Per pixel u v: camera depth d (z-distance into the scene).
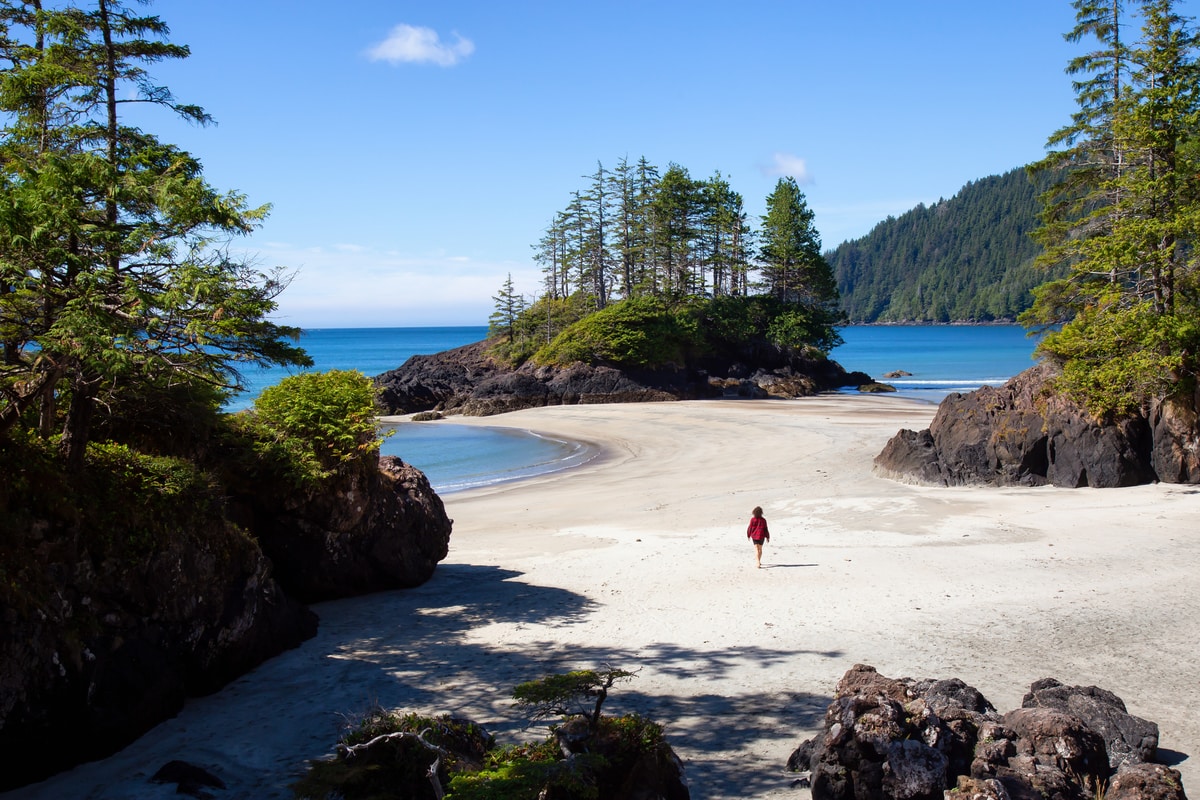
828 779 8.13
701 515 26.77
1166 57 31.62
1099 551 19.53
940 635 14.05
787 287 94.31
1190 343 28.67
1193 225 29.28
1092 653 12.97
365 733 8.21
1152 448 28.88
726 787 8.81
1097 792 7.82
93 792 9.20
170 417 15.38
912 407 60.59
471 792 6.68
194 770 9.41
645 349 76.56
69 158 10.99
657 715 11.00
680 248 91.75
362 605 17.56
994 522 23.45
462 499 32.62
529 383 75.81
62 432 12.88
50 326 10.36
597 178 101.31
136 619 11.25
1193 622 14.31
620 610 16.36
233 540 13.36
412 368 91.31
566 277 109.88
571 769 6.91
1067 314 40.09
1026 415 30.72
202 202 11.03
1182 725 10.22
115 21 12.99
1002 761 8.02
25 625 9.40
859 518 24.95
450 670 13.16
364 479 18.03
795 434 45.34
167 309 10.48
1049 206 40.25
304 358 12.48
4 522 9.78
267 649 13.97
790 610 15.80
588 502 30.39
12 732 9.19
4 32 14.05
